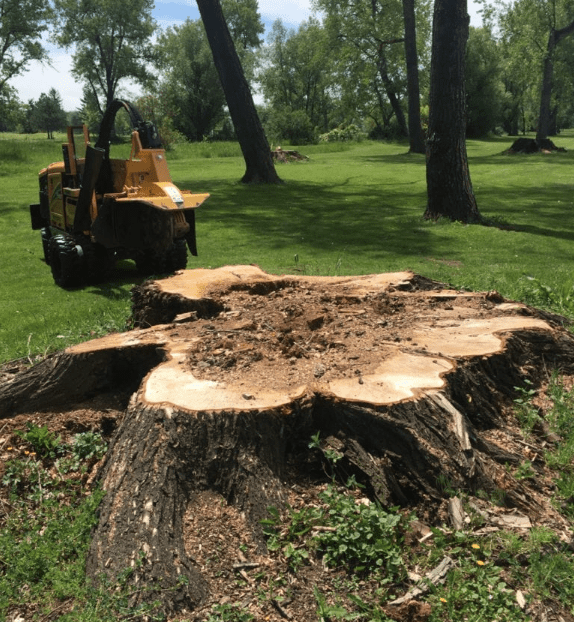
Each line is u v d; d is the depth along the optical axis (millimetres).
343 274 11109
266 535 3463
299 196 24062
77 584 3252
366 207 21188
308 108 89312
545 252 13602
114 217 10156
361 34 53875
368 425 3854
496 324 5402
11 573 3424
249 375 4355
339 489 3793
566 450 4199
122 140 65250
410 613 2992
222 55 26859
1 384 5230
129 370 5195
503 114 85500
